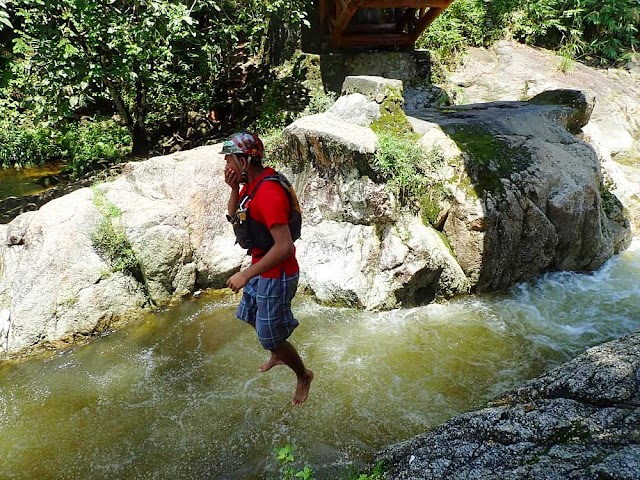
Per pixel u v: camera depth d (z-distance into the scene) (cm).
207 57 896
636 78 1148
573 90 775
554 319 538
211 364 473
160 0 714
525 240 584
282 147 645
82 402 431
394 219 556
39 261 520
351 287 545
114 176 793
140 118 913
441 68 1020
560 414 297
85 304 524
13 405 430
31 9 759
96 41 742
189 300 582
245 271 272
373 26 955
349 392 433
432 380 447
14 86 928
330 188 589
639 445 258
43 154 1002
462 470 278
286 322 297
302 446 380
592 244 616
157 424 405
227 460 372
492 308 557
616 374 313
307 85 934
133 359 484
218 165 625
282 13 883
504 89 1039
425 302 565
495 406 335
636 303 564
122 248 559
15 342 496
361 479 304
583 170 622
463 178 577
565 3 1196
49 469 369
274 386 443
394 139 581
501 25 1169
